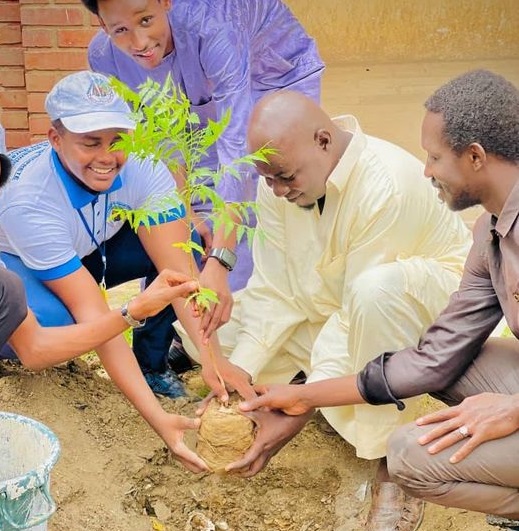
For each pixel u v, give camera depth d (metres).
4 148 3.02
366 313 3.52
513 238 2.95
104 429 3.98
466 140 2.91
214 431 3.37
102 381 4.27
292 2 9.84
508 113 2.89
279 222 3.95
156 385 4.34
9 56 6.55
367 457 3.64
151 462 3.92
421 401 4.18
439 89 3.02
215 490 3.93
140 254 4.11
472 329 3.26
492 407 3.02
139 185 3.82
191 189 3.21
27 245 3.58
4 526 2.76
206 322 3.60
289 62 4.82
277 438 3.45
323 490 3.93
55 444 2.94
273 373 4.16
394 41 9.90
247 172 4.10
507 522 3.48
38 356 3.32
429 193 3.79
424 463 3.06
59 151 3.58
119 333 3.33
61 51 6.42
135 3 3.88
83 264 4.08
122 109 3.48
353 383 3.37
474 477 3.03
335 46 9.91
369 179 3.66
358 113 8.41
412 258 3.70
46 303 3.68
